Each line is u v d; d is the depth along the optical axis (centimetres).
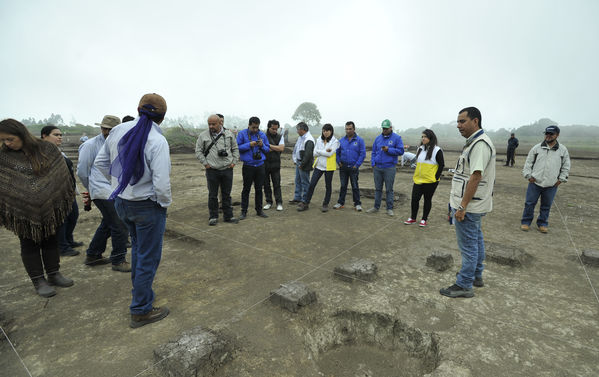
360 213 598
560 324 250
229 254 394
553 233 487
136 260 244
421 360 235
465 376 194
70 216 385
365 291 302
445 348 220
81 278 327
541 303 282
